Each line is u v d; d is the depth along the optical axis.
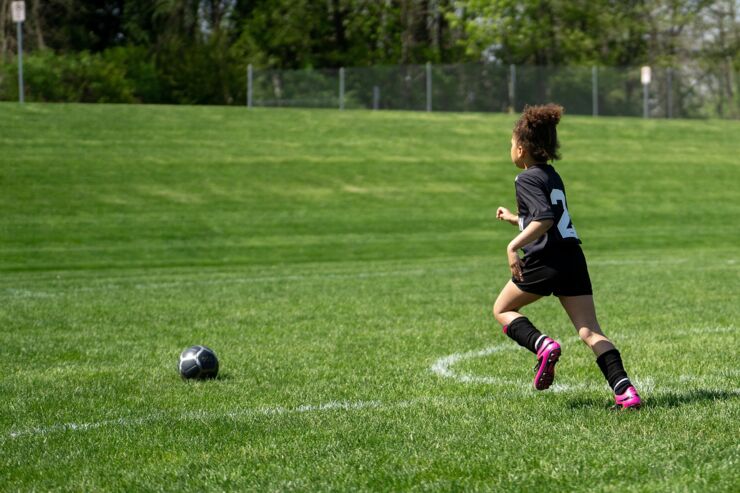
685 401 14.55
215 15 151.88
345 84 109.38
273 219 63.06
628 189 79.56
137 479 11.07
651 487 10.02
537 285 13.80
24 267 46.81
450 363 19.48
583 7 149.38
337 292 33.47
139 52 116.75
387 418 14.01
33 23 128.12
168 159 77.94
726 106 119.12
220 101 114.44
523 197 13.55
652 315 26.64
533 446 11.90
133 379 18.06
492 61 148.25
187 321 26.56
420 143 91.25
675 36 154.12
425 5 151.38
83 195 66.25
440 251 53.50
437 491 10.20
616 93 116.19
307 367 19.25
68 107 90.94
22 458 12.22
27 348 22.14
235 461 11.66
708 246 57.12
